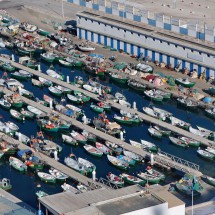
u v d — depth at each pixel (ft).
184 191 615.98
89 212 517.14
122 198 531.91
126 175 642.63
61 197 539.70
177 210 529.04
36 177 654.53
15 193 631.15
